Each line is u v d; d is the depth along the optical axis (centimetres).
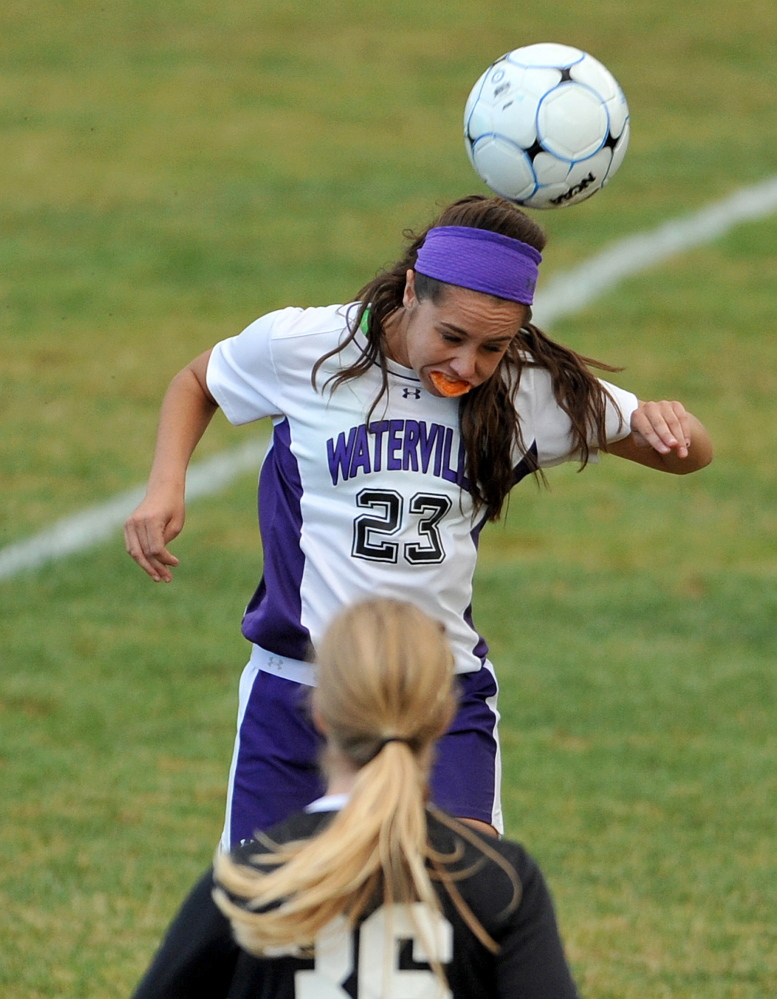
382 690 845
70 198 5706
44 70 6956
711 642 3019
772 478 3881
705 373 4503
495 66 1442
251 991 866
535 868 891
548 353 1317
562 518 3659
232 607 3138
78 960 1762
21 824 2192
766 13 7725
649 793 2367
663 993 1733
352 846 812
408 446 1302
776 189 5978
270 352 1330
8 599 3128
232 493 3731
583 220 5697
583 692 2761
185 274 5112
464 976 862
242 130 6362
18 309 4812
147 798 2314
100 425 4062
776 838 2223
